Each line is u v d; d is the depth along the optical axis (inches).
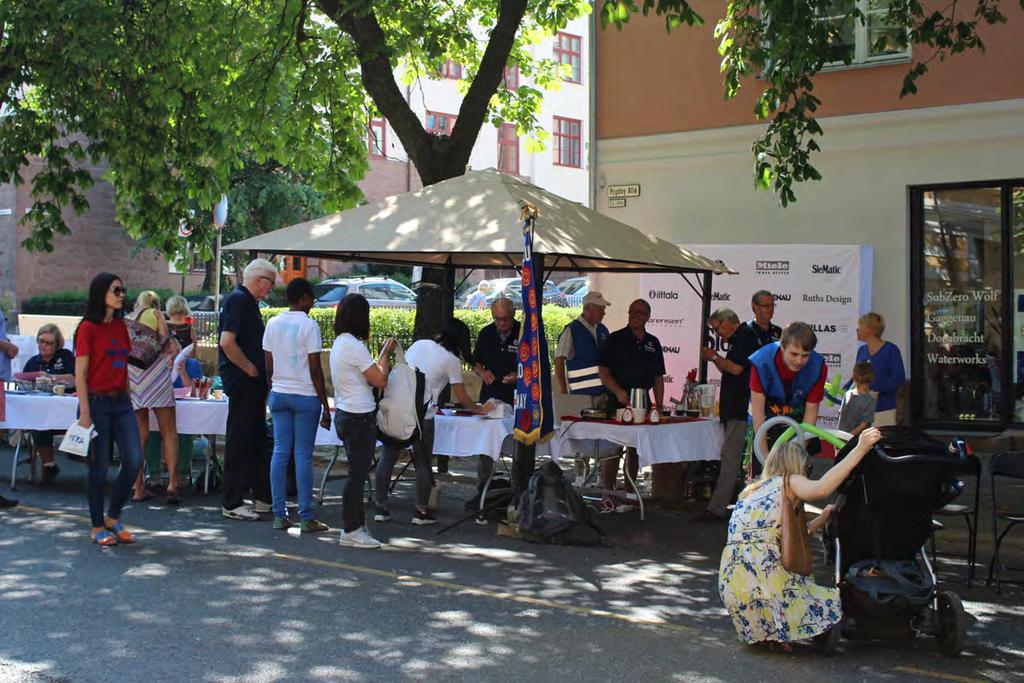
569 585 303.4
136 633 249.1
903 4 419.2
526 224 341.4
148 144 561.6
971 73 484.7
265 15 593.3
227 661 231.3
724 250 531.2
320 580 300.4
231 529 363.9
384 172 1628.9
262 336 378.9
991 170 482.6
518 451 372.2
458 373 386.0
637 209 568.4
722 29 450.3
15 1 502.3
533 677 225.1
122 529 339.3
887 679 228.7
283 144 613.3
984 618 279.6
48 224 578.6
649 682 223.5
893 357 424.2
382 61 512.1
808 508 404.8
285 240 373.7
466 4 635.5
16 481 449.4
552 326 885.8
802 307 515.8
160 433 430.9
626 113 569.6
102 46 503.8
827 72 515.5
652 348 428.8
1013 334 484.7
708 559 339.3
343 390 339.3
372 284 1343.5
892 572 244.5
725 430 396.2
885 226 506.3
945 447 247.4
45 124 571.2
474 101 514.3
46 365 467.5
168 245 606.9
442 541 355.3
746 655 243.3
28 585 288.0
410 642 247.3
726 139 541.6
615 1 409.1
